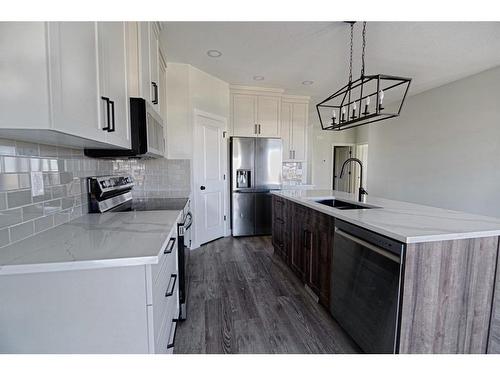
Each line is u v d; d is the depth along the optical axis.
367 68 3.40
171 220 1.57
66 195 1.52
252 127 4.38
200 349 1.59
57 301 0.91
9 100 0.76
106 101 1.19
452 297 1.29
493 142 3.37
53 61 0.79
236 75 3.73
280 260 3.12
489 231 1.29
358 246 1.52
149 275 0.95
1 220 1.01
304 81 3.99
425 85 4.09
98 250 0.99
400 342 1.23
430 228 1.32
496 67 3.32
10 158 1.07
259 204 4.21
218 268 2.87
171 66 3.27
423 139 4.46
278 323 1.86
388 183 5.32
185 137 3.36
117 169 2.79
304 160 4.93
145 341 0.97
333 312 1.80
